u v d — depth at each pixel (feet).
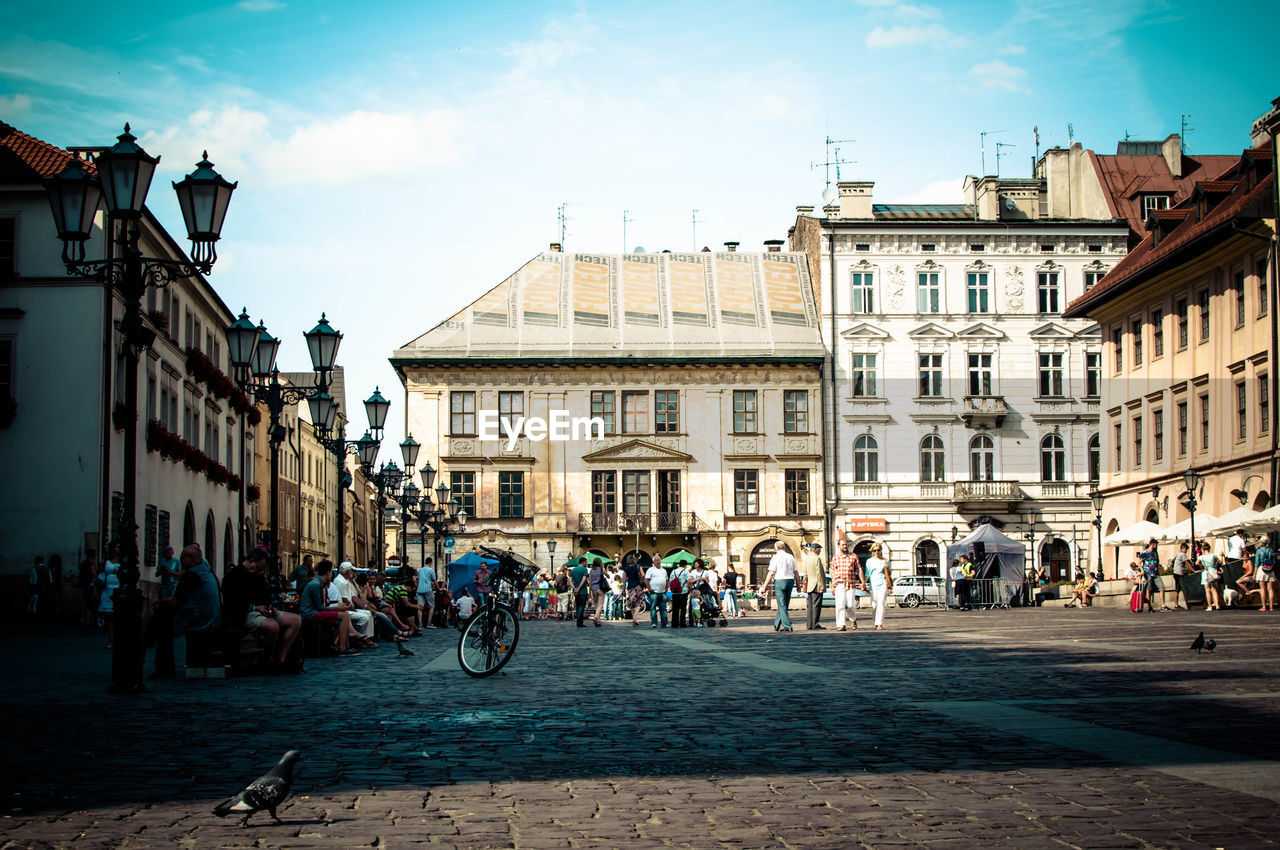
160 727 34.24
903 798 22.68
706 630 104.83
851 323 225.35
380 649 77.20
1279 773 24.40
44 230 117.91
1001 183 235.20
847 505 222.89
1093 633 78.43
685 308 230.27
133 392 47.26
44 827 20.89
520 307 229.66
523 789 24.09
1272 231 136.56
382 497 124.16
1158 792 22.71
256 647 54.44
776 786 24.13
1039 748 28.07
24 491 115.03
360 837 19.99
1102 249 226.38
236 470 175.94
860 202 232.53
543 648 76.02
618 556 223.92
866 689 42.98
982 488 220.84
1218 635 71.72
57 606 113.50
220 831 20.52
